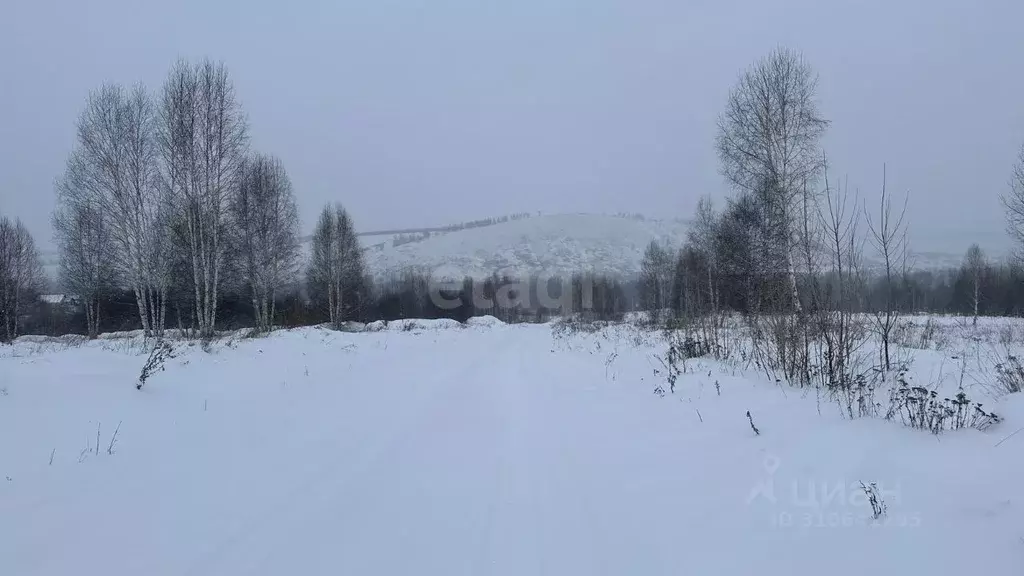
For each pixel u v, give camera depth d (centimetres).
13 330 3050
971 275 3969
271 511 409
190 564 326
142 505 403
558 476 486
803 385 771
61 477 432
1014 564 269
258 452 547
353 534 373
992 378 752
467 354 1642
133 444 525
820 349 805
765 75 1852
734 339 1137
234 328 2927
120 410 614
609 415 711
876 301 801
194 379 850
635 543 351
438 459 542
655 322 2512
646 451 540
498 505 424
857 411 584
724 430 575
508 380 1070
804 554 311
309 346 1486
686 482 445
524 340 2320
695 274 1866
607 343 1741
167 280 2361
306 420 688
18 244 3083
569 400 835
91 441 515
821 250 819
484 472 502
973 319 2847
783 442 498
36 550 329
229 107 2078
